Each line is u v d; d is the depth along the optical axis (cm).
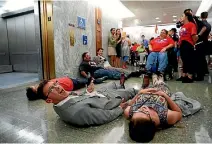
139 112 161
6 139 171
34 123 206
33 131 186
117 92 253
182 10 990
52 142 164
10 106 268
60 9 454
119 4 817
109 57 730
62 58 467
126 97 261
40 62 454
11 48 683
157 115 169
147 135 149
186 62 429
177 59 534
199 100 279
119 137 171
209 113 225
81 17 542
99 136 174
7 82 451
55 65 445
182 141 160
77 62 530
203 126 189
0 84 426
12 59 689
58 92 190
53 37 434
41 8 432
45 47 441
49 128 193
